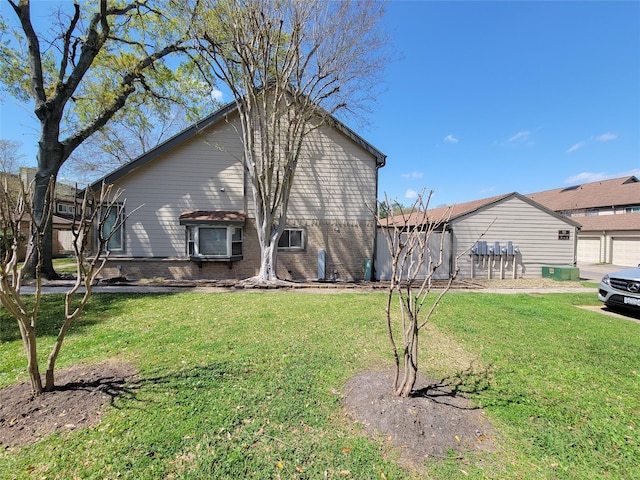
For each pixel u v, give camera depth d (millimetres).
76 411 2688
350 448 2322
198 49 9789
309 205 11805
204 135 11297
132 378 3307
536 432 2564
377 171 12102
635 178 26000
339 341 4559
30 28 9984
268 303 7055
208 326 5203
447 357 4086
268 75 10125
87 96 11602
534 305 7352
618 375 3652
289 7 8898
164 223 11133
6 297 2668
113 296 7695
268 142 10219
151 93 12453
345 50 9586
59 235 23141
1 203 2711
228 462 2164
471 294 8898
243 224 10977
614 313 6926
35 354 2896
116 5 10797
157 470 2084
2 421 2529
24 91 10938
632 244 19844
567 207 26328
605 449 2389
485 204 12711
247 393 3045
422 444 2359
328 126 11797
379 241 12117
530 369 3764
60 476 2025
